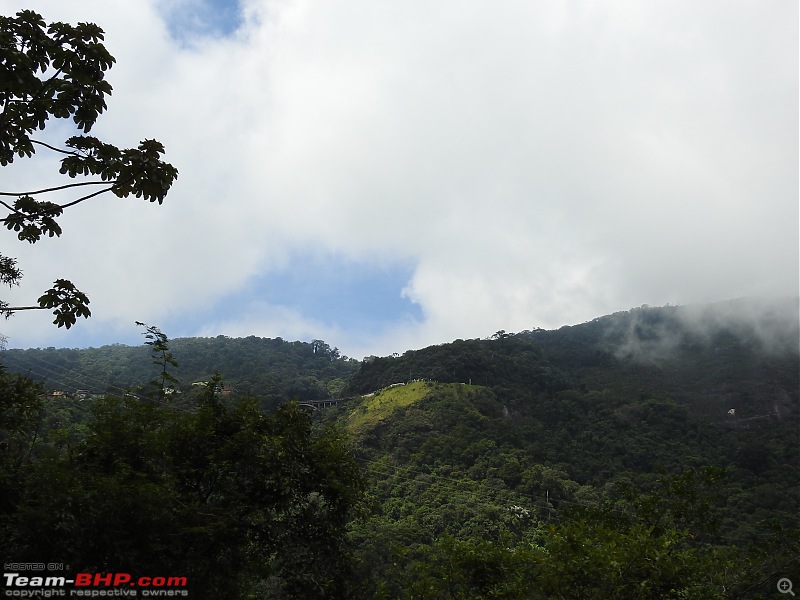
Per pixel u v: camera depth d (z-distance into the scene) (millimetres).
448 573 12273
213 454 10617
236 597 10211
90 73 7852
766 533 38156
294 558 10570
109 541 7898
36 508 7707
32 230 8664
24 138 7922
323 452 11555
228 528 9852
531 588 11727
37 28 7617
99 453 9945
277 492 10523
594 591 10922
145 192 7984
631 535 12320
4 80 7137
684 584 10586
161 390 11641
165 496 8672
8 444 9406
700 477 15383
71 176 8312
